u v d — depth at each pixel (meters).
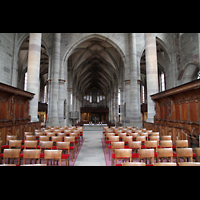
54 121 15.70
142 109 26.78
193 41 13.53
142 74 32.38
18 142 5.18
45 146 5.17
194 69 14.65
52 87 16.30
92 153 6.86
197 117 7.38
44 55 24.73
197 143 7.43
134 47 17.81
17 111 9.38
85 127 18.56
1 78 12.77
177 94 8.78
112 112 37.31
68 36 18.28
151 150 4.05
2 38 12.76
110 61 27.41
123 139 6.30
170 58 16.86
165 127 8.47
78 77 32.41
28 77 10.77
